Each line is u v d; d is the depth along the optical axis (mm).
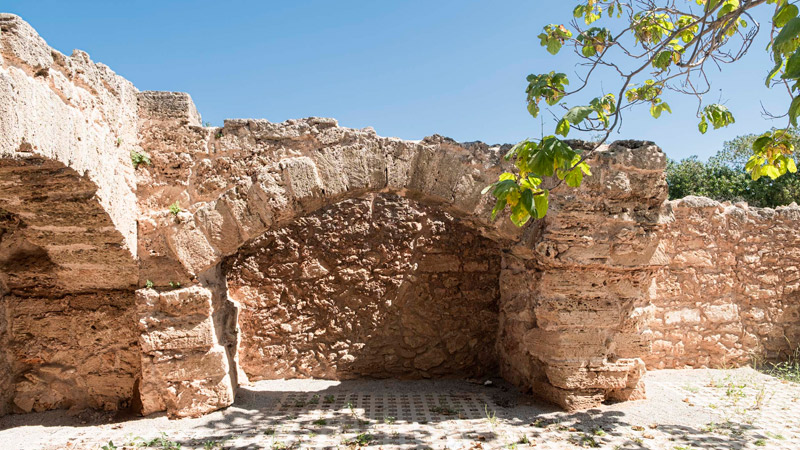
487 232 5676
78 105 3742
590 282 5117
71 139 3539
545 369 5293
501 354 6516
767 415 4871
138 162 4863
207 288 4930
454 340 6566
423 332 6508
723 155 14781
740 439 4238
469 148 5281
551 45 4031
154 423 4574
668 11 3846
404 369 6453
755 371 6625
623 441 4219
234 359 5676
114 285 5043
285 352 6254
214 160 5020
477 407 5266
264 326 6188
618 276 5176
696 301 6812
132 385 5098
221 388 4887
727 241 6926
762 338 6977
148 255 4789
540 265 5254
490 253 6676
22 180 3637
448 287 6574
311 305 6336
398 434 4426
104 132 4168
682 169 14648
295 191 5000
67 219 4184
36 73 3275
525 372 5766
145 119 4961
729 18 3154
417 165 5211
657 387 5848
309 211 5285
